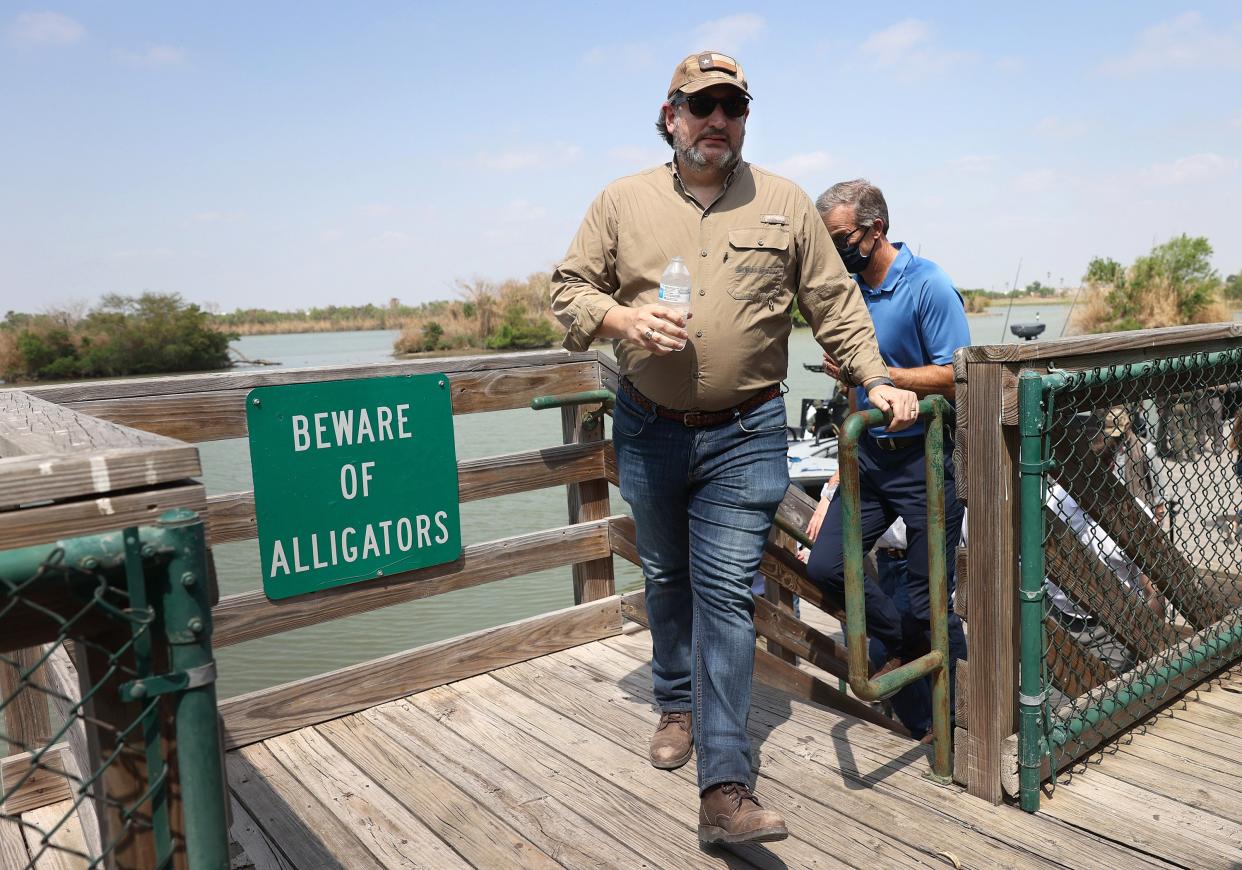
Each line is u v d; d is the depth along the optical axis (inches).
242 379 113.0
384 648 226.2
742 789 85.7
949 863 84.1
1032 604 91.1
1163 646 120.4
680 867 85.8
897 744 109.2
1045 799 94.7
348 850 90.4
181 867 44.9
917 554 125.0
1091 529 111.0
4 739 42.3
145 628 42.1
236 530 114.5
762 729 114.0
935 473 98.6
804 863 85.0
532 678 133.0
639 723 117.5
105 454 43.0
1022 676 92.4
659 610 104.2
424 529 128.9
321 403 119.0
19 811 98.9
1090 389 97.5
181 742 43.4
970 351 91.8
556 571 300.2
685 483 94.0
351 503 122.3
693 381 89.0
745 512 91.4
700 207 89.5
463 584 134.0
